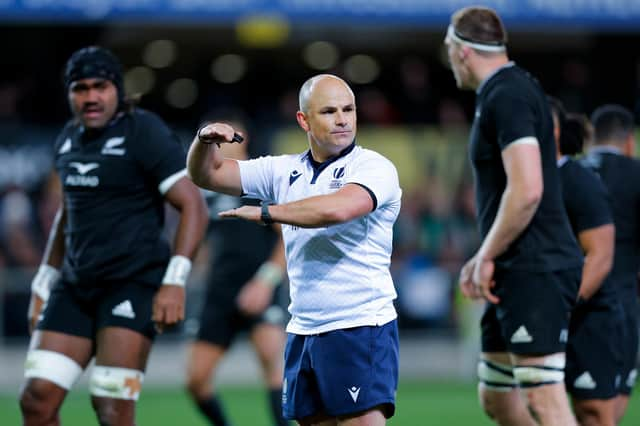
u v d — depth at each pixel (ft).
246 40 222.89
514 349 59.00
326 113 49.52
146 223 61.82
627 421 101.91
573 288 59.16
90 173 60.90
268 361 85.05
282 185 52.11
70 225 61.98
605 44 206.39
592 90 205.36
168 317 60.64
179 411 110.83
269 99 229.25
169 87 250.16
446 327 149.69
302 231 50.42
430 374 147.95
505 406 64.18
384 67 235.40
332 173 50.37
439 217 161.38
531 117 57.72
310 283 50.72
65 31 200.03
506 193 57.11
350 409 50.34
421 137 165.07
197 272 141.38
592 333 66.33
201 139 50.39
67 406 114.11
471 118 220.23
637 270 72.13
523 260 58.39
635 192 71.10
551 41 223.71
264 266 84.99
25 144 155.43
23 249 148.97
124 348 59.93
